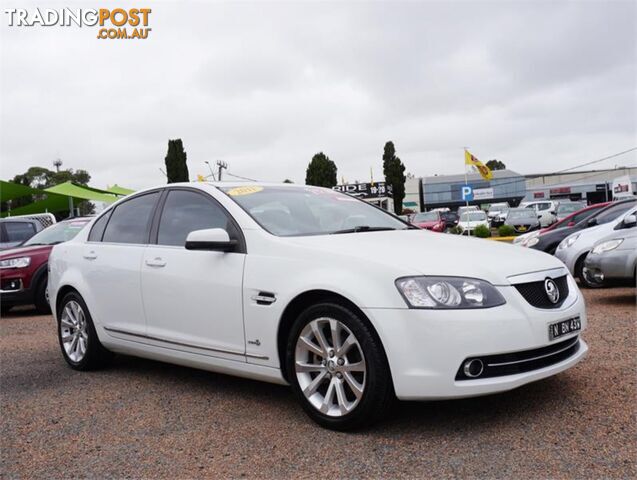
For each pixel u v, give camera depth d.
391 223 4.78
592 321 6.02
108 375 5.03
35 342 6.68
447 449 3.10
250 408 3.94
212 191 4.42
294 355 3.61
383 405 3.28
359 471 2.92
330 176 50.84
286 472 2.97
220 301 3.98
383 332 3.19
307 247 3.68
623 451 2.96
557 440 3.12
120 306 4.77
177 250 4.38
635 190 60.38
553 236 10.14
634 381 3.96
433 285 3.22
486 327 3.15
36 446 3.49
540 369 3.37
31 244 9.90
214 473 3.01
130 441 3.49
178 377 4.85
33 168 62.44
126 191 24.31
